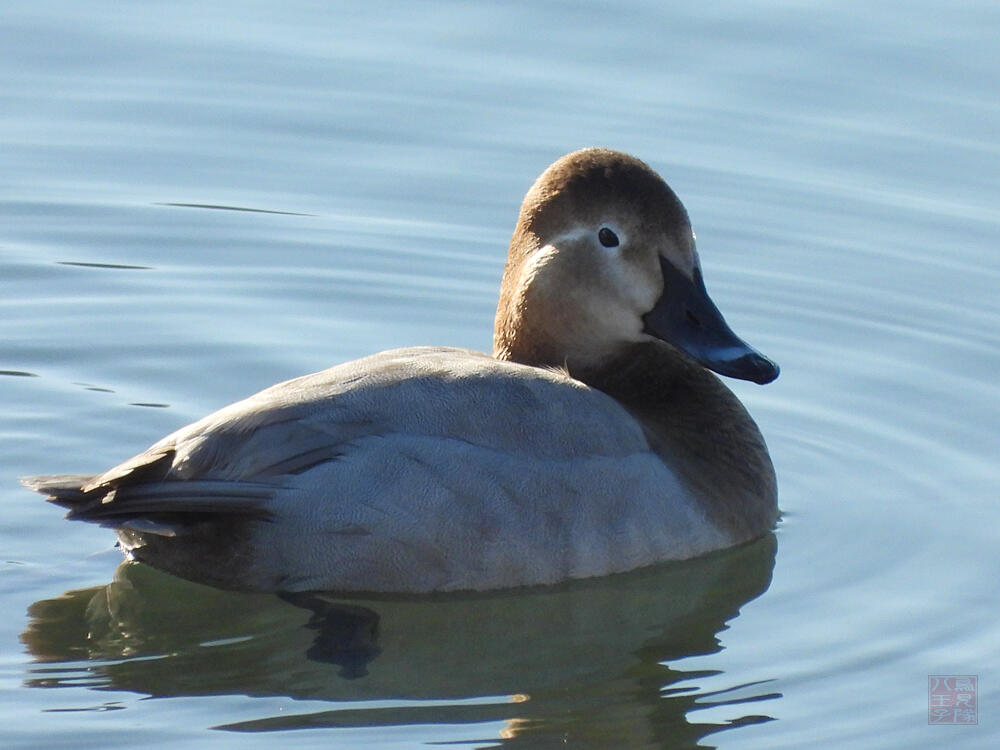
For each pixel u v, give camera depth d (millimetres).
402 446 10344
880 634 10469
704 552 11047
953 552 11414
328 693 9812
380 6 18547
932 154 16422
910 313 14672
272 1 18516
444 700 9750
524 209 11703
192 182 16281
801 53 17531
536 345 11680
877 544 11539
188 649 10281
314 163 16484
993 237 15547
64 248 15328
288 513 10273
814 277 15172
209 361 13727
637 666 10227
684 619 10828
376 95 17234
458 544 10383
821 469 12578
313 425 10336
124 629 10453
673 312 11477
